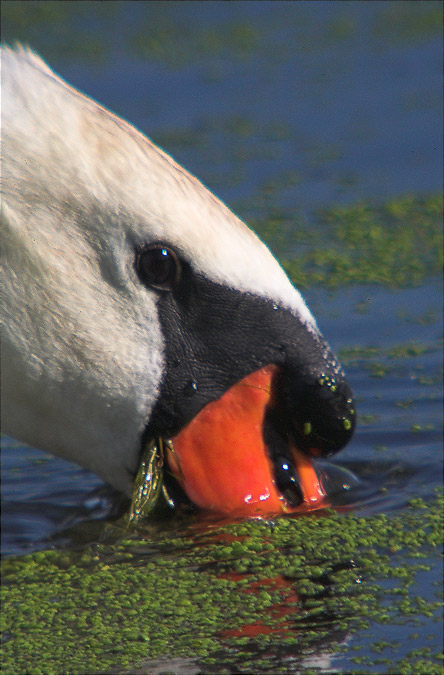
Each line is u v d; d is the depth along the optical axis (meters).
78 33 25.09
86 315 7.00
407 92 20.39
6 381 7.18
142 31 25.36
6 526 7.94
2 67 6.91
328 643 5.86
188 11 27.06
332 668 5.60
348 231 14.32
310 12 26.98
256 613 6.29
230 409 7.27
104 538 7.52
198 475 7.30
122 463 7.43
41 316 6.97
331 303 12.01
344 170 16.94
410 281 12.55
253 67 22.58
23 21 26.25
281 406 7.34
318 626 6.06
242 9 27.47
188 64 22.88
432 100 19.81
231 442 7.29
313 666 5.65
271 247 13.83
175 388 7.21
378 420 9.20
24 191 6.76
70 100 6.92
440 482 8.12
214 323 7.16
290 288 7.34
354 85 21.11
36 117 6.78
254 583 6.64
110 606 6.60
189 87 21.41
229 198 15.91
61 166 6.77
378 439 8.84
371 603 6.28
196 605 6.46
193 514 7.35
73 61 22.86
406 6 26.67
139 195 6.84
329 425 7.32
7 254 6.84
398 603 6.27
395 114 19.25
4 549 7.58
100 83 21.55
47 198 6.79
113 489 8.41
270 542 7.12
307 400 7.26
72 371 7.10
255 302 7.18
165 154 7.09
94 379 7.13
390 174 16.66
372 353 10.62
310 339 7.32
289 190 16.17
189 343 7.17
